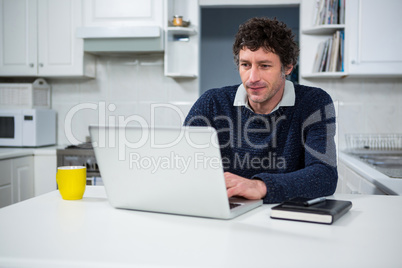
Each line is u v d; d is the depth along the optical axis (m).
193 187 0.86
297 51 1.28
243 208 0.94
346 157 2.42
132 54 3.12
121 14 2.82
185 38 2.99
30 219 0.88
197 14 2.97
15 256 0.65
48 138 3.04
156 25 2.80
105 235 0.76
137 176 0.92
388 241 0.73
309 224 0.84
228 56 4.55
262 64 1.18
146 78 3.12
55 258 0.64
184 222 0.86
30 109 2.84
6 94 2.94
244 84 1.23
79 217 0.90
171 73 2.87
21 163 2.69
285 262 0.63
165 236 0.76
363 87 2.92
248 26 1.17
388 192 1.37
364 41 2.58
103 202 1.07
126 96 3.15
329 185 1.11
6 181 2.55
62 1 2.87
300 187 1.04
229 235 0.76
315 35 2.88
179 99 3.09
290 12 4.46
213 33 4.57
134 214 0.93
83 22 2.86
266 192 1.03
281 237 0.75
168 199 0.90
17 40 2.94
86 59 2.95
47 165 2.79
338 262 0.63
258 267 0.61
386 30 2.56
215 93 1.48
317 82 2.93
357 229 0.81
